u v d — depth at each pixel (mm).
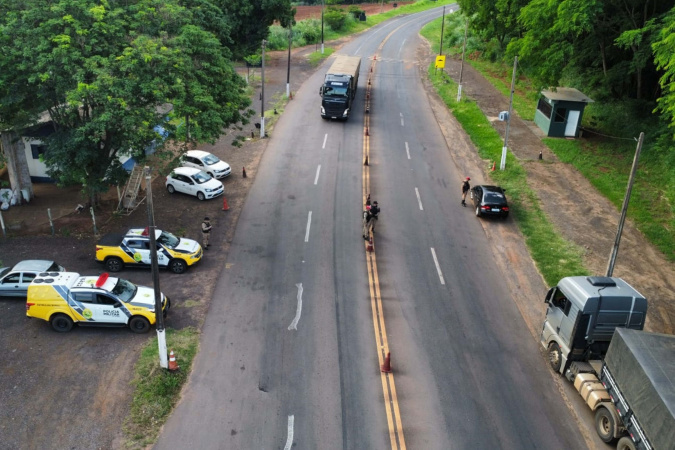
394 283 23797
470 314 21875
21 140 29984
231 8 52219
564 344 17781
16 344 19188
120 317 19875
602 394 15922
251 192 32406
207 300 22125
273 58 64500
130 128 23391
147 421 15961
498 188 30641
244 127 43000
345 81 43531
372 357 19094
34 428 15578
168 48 24344
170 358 17766
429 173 35906
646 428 13180
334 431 15820
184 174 31500
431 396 17344
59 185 26125
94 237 27219
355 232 28109
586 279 17922
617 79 41312
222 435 15594
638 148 20062
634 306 16875
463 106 48562
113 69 23422
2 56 23531
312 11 95500
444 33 80875
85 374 17750
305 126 43406
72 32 23312
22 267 22172
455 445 15492
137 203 31000
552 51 36938
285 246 26547
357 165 36594
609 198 32000
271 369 18328
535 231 28531
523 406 17125
